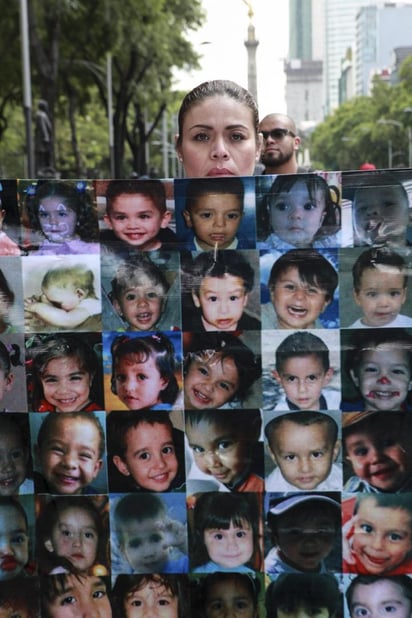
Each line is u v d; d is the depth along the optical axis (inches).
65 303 87.3
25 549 88.4
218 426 86.7
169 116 2314.2
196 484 87.2
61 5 946.7
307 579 86.6
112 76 1445.6
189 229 86.3
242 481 86.7
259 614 87.0
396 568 85.8
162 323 86.8
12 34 1018.1
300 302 85.7
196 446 87.0
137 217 86.5
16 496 88.4
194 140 106.0
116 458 87.6
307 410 86.0
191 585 87.7
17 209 87.0
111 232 86.8
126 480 87.7
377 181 84.7
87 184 86.6
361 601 86.4
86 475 87.8
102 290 87.2
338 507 86.1
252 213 85.9
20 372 87.7
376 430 85.5
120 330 87.1
